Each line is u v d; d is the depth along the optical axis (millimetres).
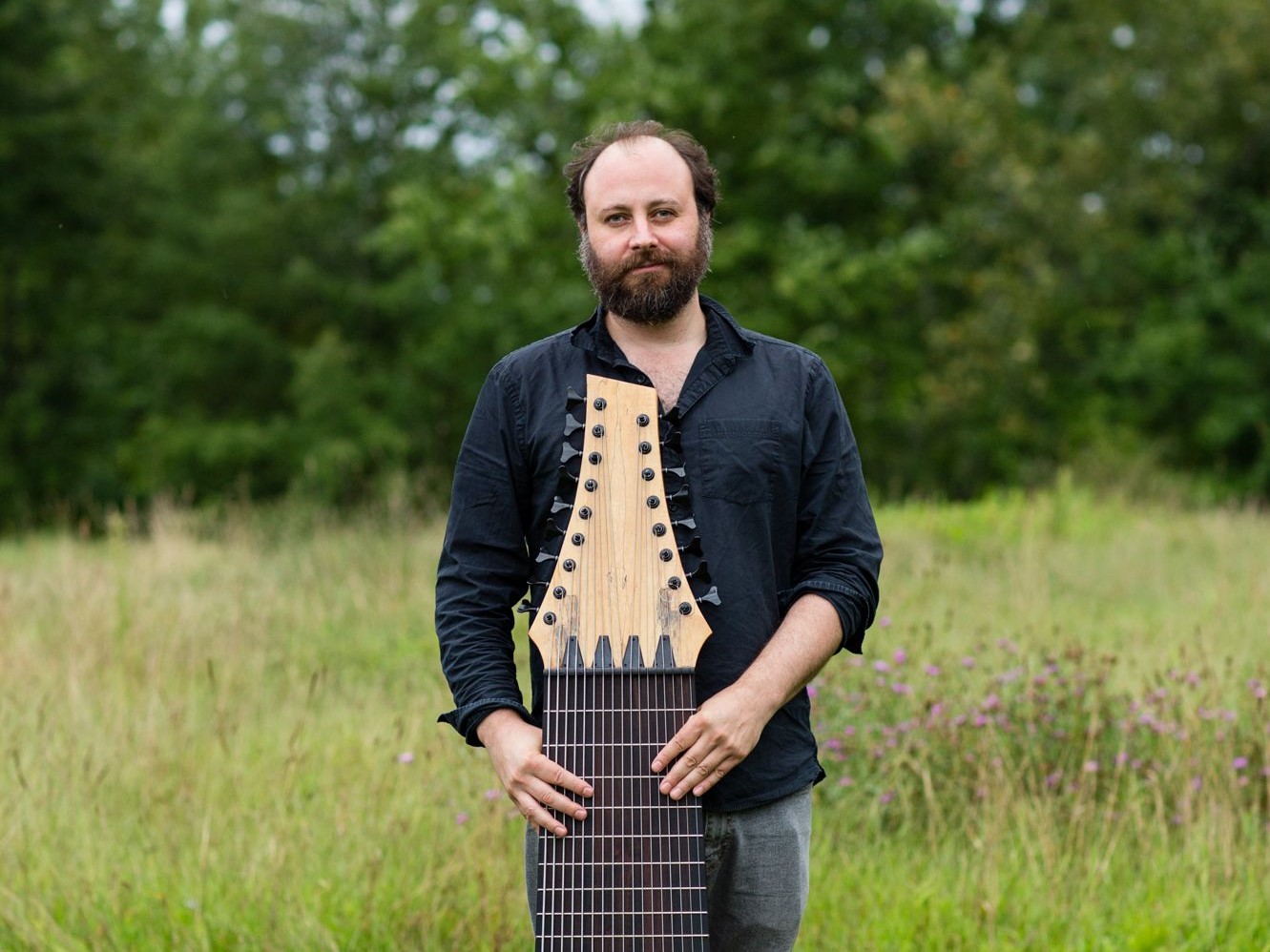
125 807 4652
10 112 21766
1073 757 4770
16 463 23172
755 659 2514
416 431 21734
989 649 5836
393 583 8602
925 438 19906
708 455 2541
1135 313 21359
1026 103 21453
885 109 19375
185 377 23297
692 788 2406
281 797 4523
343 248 23156
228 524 10758
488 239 18344
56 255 23000
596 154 2613
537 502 2607
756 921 2621
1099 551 10414
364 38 22953
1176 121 20609
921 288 19859
